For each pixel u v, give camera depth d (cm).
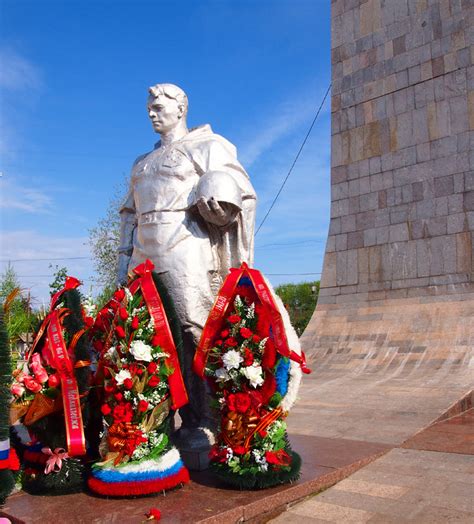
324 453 562
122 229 604
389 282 1223
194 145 546
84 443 425
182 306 509
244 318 447
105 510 397
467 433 646
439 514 414
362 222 1294
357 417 738
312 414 770
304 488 455
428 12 1234
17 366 475
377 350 1134
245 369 430
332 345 1225
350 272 1297
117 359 433
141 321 441
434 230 1166
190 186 531
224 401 447
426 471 512
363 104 1329
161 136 585
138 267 470
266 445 442
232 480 437
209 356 454
